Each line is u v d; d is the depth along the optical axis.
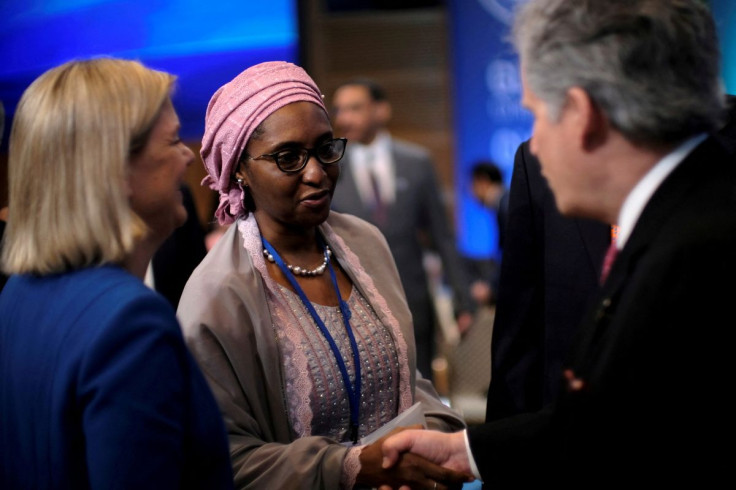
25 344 1.25
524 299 2.02
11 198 1.28
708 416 1.19
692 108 1.24
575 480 1.28
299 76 1.70
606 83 1.24
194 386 1.27
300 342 1.70
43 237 1.24
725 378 1.18
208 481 1.29
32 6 6.45
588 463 1.25
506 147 7.22
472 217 7.30
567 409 1.30
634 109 1.24
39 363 1.22
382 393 1.77
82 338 1.19
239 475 1.60
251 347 1.67
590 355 1.30
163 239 1.37
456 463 1.57
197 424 1.26
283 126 1.65
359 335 1.76
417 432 1.60
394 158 4.35
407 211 4.30
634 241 1.27
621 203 1.31
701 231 1.20
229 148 1.69
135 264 1.32
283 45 6.64
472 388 3.74
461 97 7.25
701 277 1.18
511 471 1.46
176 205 1.34
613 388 1.22
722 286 1.17
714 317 1.17
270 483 1.60
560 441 1.31
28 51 6.48
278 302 1.72
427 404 1.93
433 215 4.38
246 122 1.66
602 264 1.88
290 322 1.71
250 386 1.66
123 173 1.24
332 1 7.29
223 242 1.76
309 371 1.69
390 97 7.30
